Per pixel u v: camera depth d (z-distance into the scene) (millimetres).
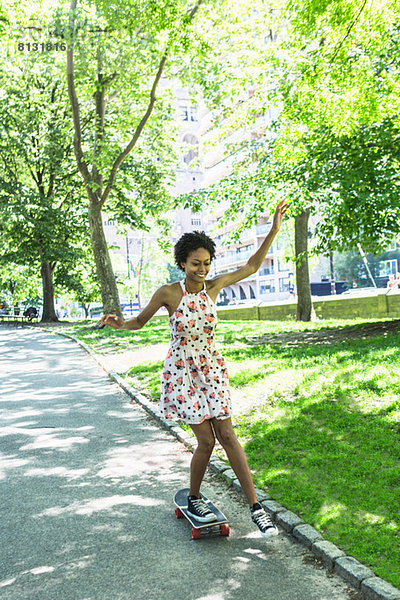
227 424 3648
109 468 5227
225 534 3701
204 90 17250
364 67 10180
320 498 4000
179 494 4152
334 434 5309
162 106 22891
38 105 25172
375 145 11266
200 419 3572
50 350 15633
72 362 12938
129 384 9266
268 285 65438
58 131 24781
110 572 3246
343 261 55688
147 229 27781
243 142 20281
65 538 3736
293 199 11312
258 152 19844
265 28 18016
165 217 28828
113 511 4184
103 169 19312
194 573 3197
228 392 3705
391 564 3051
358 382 6684
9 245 27672
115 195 26219
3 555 3521
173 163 25500
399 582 2852
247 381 8070
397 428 5164
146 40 15461
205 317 3604
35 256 27891
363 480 4246
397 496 3863
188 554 3439
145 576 3184
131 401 8266
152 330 18875
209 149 21312
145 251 59156
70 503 4371
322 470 4539
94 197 19984
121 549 3543
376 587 2830
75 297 34250
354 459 4648
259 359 9828
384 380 6531
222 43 17531
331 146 11680
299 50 13273
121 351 14031
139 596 2967
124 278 42469
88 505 4320
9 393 9297
